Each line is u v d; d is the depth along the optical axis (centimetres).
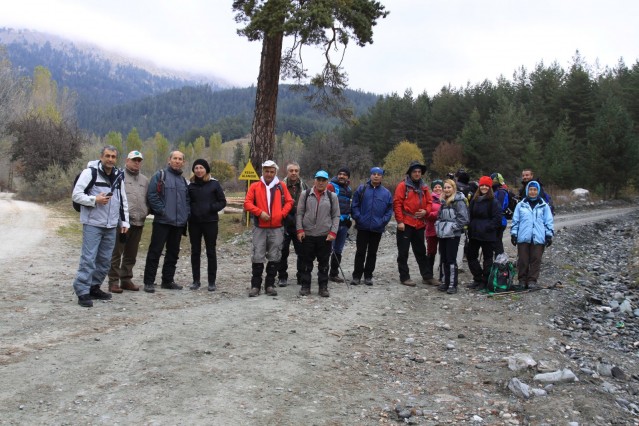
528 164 4603
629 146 3675
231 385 436
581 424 406
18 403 380
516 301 802
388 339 602
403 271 905
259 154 1485
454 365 526
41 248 1240
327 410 407
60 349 495
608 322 772
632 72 5506
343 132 7975
